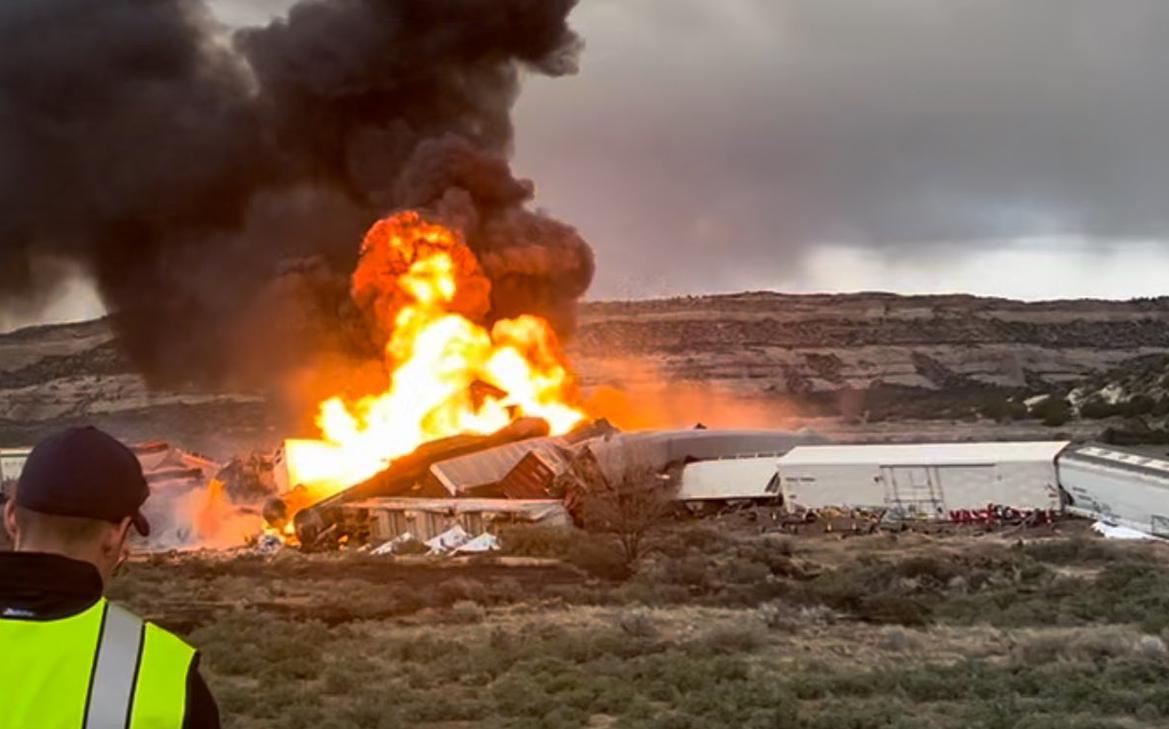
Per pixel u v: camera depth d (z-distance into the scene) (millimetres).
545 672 30969
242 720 26500
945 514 69562
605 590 46219
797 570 51188
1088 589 44750
